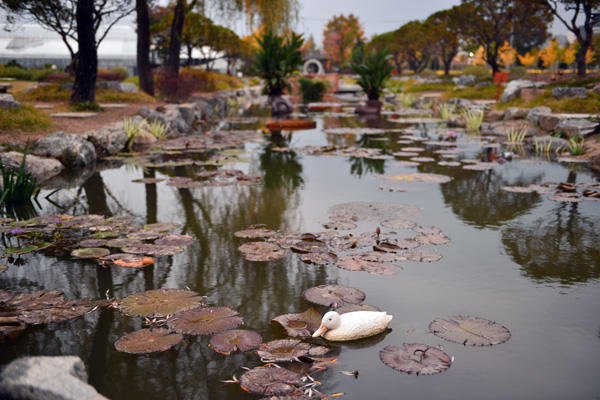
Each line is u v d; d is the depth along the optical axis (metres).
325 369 2.30
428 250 3.92
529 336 2.60
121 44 36.12
